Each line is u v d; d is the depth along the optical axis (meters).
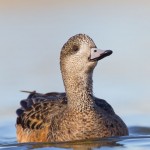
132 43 27.11
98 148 14.59
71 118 15.30
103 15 32.44
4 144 16.11
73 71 15.47
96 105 15.71
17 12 33.00
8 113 19.67
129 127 18.00
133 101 20.34
